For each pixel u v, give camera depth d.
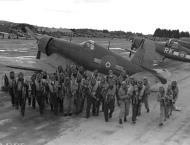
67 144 6.88
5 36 53.94
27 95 9.27
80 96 9.16
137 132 7.92
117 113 9.75
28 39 50.16
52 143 6.91
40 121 8.55
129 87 8.65
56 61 13.91
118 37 96.56
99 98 9.03
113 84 8.72
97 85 8.98
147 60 12.71
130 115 9.55
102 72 12.91
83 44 13.23
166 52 23.64
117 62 12.62
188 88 14.83
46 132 7.65
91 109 10.02
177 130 8.20
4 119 8.62
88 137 7.41
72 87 9.00
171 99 8.79
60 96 9.08
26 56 24.19
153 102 11.37
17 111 9.49
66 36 71.94
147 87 9.62
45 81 9.09
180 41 26.14
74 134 7.58
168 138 7.54
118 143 7.06
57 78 9.24
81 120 8.80
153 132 7.97
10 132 7.56
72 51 13.40
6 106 10.03
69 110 9.19
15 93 9.08
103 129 8.05
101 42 55.88
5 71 16.88
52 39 14.38
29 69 12.74
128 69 12.58
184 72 21.06
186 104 11.38
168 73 11.70
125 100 8.46
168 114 9.29
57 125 8.24
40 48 14.61
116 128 8.19
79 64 13.37
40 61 14.29
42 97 9.01
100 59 12.78
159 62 23.98
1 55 24.16
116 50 37.22
